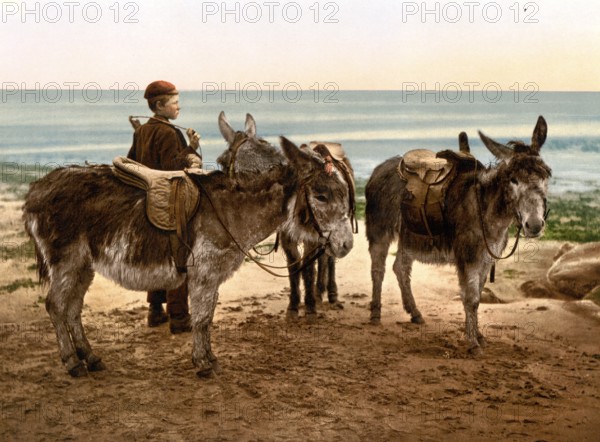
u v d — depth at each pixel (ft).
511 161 19.83
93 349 21.31
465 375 19.63
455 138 137.39
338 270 34.50
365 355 21.31
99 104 205.98
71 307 18.90
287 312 25.63
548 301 27.91
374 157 113.29
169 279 18.26
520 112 181.47
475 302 21.63
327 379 19.03
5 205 49.52
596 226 46.47
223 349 21.57
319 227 18.99
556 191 64.85
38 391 17.67
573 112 177.78
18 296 28.14
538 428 15.98
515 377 19.51
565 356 21.57
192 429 15.52
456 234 21.65
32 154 115.14
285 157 18.61
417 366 20.33
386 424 16.08
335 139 140.15
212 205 18.17
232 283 31.30
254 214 18.35
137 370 19.40
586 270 29.81
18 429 15.35
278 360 20.61
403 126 162.71
